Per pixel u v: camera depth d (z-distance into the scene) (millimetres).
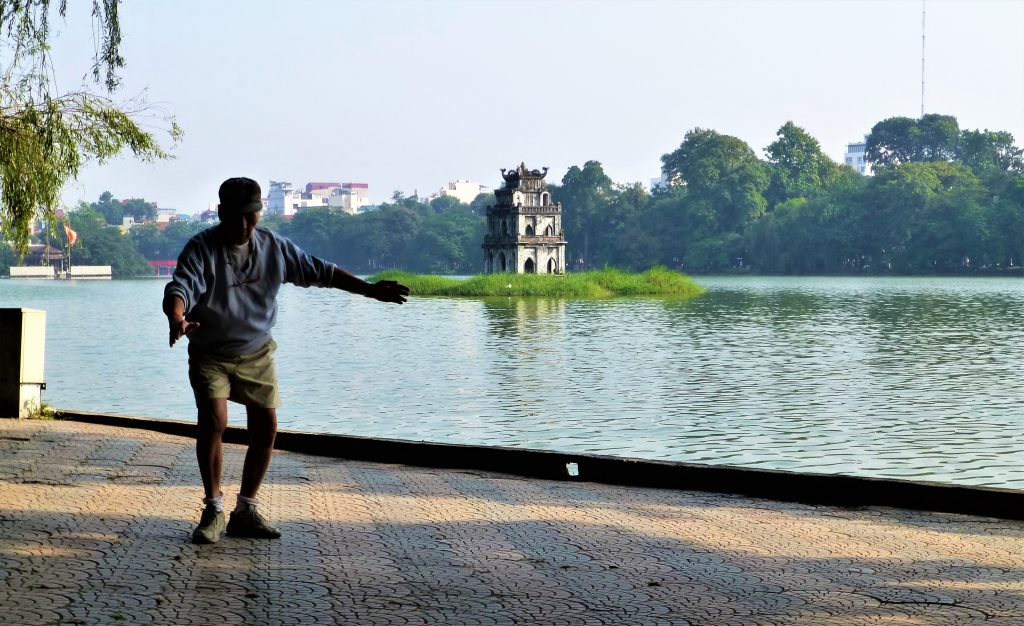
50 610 4992
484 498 8477
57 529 6566
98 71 15484
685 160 191625
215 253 6270
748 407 24234
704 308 71750
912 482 8539
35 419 12461
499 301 85500
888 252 152250
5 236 15820
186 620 4961
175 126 16500
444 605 5379
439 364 35312
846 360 35375
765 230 162500
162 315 70625
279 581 5680
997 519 8078
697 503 8609
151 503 7520
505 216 119938
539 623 5141
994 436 19984
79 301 96125
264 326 6461
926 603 5660
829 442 19406
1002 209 142750
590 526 7461
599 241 189750
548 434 20594
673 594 5723
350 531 6961
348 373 32562
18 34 15062
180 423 12047
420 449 10414
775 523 7809
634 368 33438
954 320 56969
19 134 15375
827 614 5418
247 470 6609
